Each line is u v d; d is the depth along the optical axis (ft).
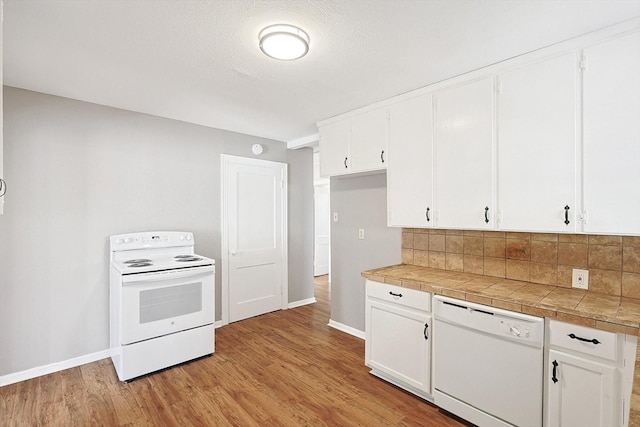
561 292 6.38
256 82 7.77
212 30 5.57
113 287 8.91
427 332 7.06
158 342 8.54
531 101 6.32
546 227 6.15
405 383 7.71
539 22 5.33
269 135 13.14
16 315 8.09
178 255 10.59
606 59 5.50
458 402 6.51
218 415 6.86
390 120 8.83
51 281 8.59
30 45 6.04
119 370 8.13
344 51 6.30
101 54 6.40
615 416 4.75
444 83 7.64
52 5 4.83
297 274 14.79
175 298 8.87
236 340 10.78
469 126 7.22
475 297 6.27
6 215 7.96
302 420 6.70
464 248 8.41
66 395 7.52
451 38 5.84
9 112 7.98
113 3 4.81
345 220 11.72
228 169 12.30
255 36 5.77
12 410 6.95
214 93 8.48
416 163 8.23
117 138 9.70
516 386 5.70
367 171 9.59
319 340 10.82
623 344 4.70
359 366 9.00
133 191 10.00
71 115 8.89
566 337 5.18
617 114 5.41
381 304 8.08
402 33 5.67
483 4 4.87
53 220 8.61
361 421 6.66
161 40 5.88
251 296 13.07
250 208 13.00
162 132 10.62
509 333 5.73
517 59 6.48
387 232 10.34
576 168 5.82
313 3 4.84
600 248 6.34
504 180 6.70
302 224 15.02
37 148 8.38
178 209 10.99
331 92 8.43
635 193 5.27
